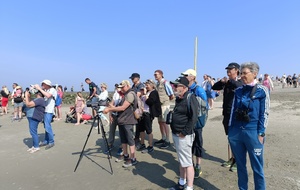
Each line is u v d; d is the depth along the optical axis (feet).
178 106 13.17
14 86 50.49
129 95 17.47
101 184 15.55
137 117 18.17
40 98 23.45
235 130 12.05
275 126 29.04
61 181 16.29
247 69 11.48
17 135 30.71
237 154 12.15
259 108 11.30
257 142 11.32
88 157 21.16
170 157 20.25
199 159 15.71
